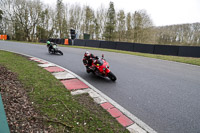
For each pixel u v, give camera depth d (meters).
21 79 4.86
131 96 4.68
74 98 4.04
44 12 44.62
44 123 2.75
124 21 43.59
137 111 3.77
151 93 5.01
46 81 5.04
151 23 37.31
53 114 3.08
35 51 13.17
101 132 2.74
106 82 5.91
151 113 3.72
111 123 3.09
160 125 3.25
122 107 3.91
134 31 38.09
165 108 4.01
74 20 49.84
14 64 6.95
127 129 2.97
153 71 8.14
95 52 15.23
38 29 43.19
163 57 13.79
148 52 17.48
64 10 49.09
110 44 20.62
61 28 47.44
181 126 3.26
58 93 4.18
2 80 4.45
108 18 40.91
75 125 2.83
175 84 6.04
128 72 7.66
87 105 3.74
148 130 3.03
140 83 5.99
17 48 14.54
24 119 2.75
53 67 7.39
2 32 46.78
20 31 39.72
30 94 3.85
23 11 38.28
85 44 23.33
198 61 11.73
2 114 2.50
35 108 3.20
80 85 5.22
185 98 4.70
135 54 15.10
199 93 5.15
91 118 3.13
